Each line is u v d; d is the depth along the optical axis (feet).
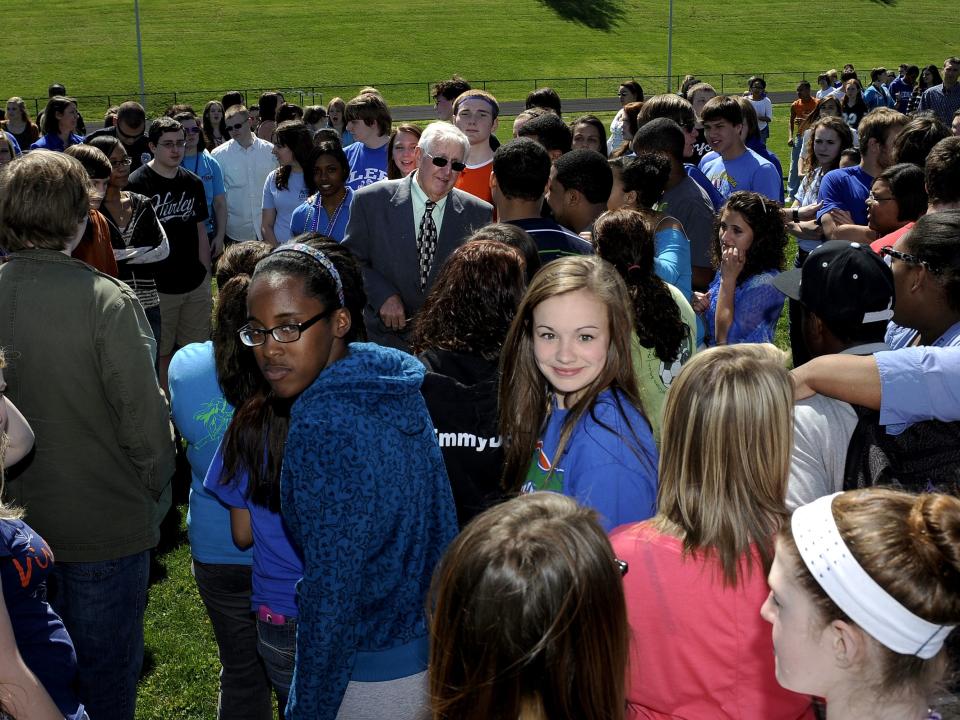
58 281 9.85
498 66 183.32
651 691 6.73
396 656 7.87
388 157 21.76
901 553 4.85
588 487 7.98
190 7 201.16
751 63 195.62
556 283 8.25
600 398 8.33
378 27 198.39
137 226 19.38
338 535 7.12
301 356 7.42
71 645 7.83
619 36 205.05
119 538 10.41
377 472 7.20
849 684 5.14
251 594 10.43
